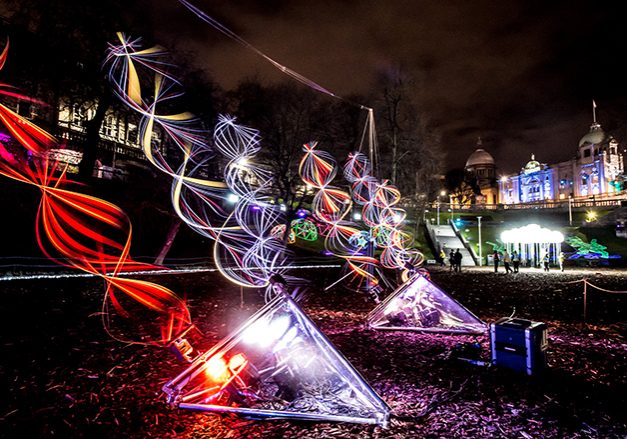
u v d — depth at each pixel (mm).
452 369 5445
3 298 11078
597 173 94438
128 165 31344
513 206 77375
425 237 43719
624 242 43688
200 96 22953
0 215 18500
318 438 3523
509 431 3654
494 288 16594
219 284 15750
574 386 4781
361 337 7332
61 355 6008
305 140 33531
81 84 23094
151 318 8859
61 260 18188
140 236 24625
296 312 5016
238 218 10258
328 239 31688
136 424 3781
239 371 4461
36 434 3555
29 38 20141
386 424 3766
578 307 11352
